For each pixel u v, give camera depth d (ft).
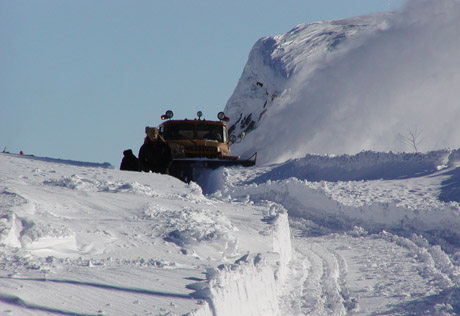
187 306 46.62
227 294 53.11
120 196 99.19
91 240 68.90
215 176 268.82
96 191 104.94
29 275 49.83
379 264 107.14
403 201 168.25
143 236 76.33
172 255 70.69
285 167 278.46
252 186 221.87
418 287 86.48
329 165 260.01
